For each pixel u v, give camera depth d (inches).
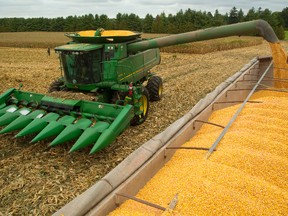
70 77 274.2
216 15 2208.4
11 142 238.8
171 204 131.8
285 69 335.9
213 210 128.3
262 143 198.1
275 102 295.3
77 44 277.7
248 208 130.0
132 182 153.0
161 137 201.5
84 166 204.5
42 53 1049.5
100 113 232.1
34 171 196.1
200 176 155.7
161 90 378.6
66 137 208.4
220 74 569.0
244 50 1128.8
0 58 883.4
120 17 2294.5
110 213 138.1
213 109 300.2
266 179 163.3
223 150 187.6
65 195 172.2
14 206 162.2
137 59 314.7
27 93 265.1
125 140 249.4
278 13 2613.2
